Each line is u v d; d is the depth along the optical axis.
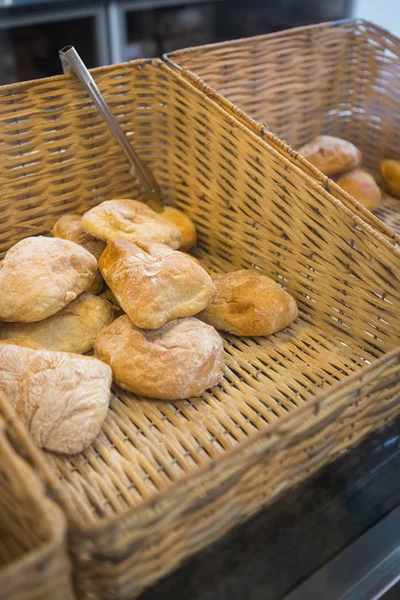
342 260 0.66
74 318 0.65
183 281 0.62
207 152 0.75
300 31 0.86
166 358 0.59
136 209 0.73
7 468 0.41
